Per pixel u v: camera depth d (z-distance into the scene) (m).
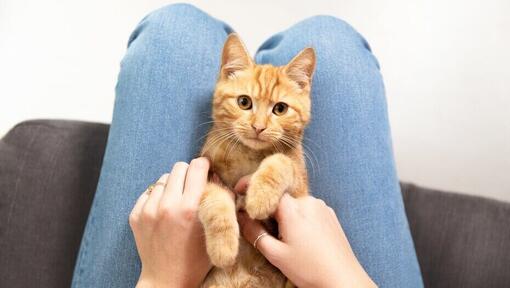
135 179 1.28
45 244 1.55
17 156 1.58
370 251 1.34
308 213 1.04
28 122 1.65
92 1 1.81
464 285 1.62
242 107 1.14
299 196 1.12
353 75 1.42
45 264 1.54
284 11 1.87
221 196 1.01
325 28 1.50
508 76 1.83
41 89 1.88
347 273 1.00
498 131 1.89
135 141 1.29
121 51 1.86
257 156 1.15
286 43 1.48
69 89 1.89
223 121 1.16
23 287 1.52
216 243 0.94
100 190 1.33
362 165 1.38
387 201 1.38
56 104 1.90
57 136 1.62
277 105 1.15
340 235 1.10
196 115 1.34
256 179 1.00
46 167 1.58
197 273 1.07
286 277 1.09
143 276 1.08
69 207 1.58
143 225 1.06
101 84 1.89
